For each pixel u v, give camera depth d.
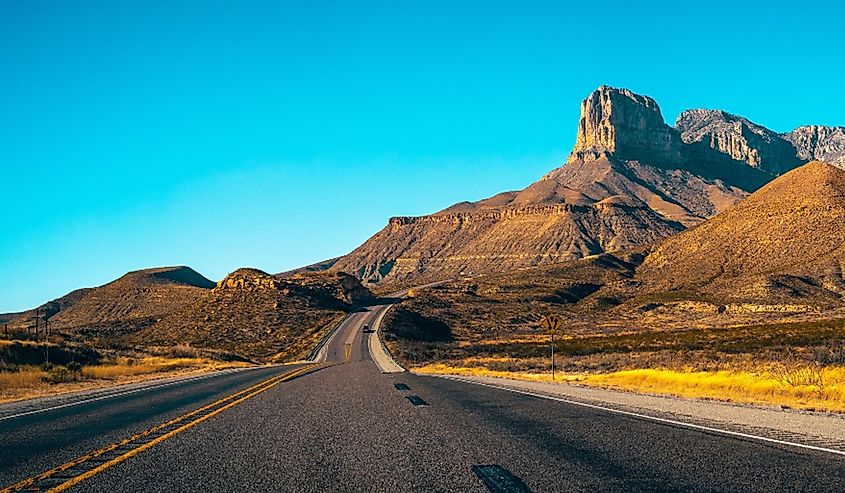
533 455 9.30
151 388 24.53
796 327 78.38
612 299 151.12
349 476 8.12
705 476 7.85
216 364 62.16
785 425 12.00
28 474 8.34
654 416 13.60
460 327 140.25
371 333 115.69
